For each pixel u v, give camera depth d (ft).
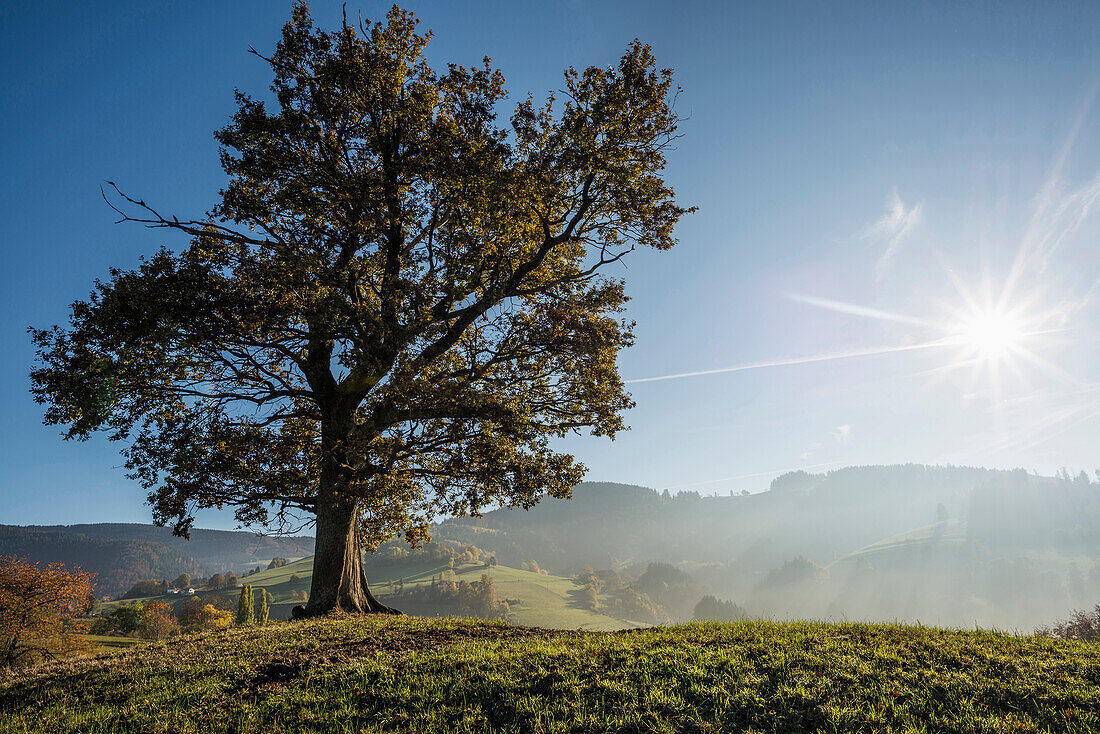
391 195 53.93
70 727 23.95
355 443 48.52
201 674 29.58
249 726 23.17
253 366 53.36
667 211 55.98
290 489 51.55
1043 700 20.58
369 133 54.34
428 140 51.90
